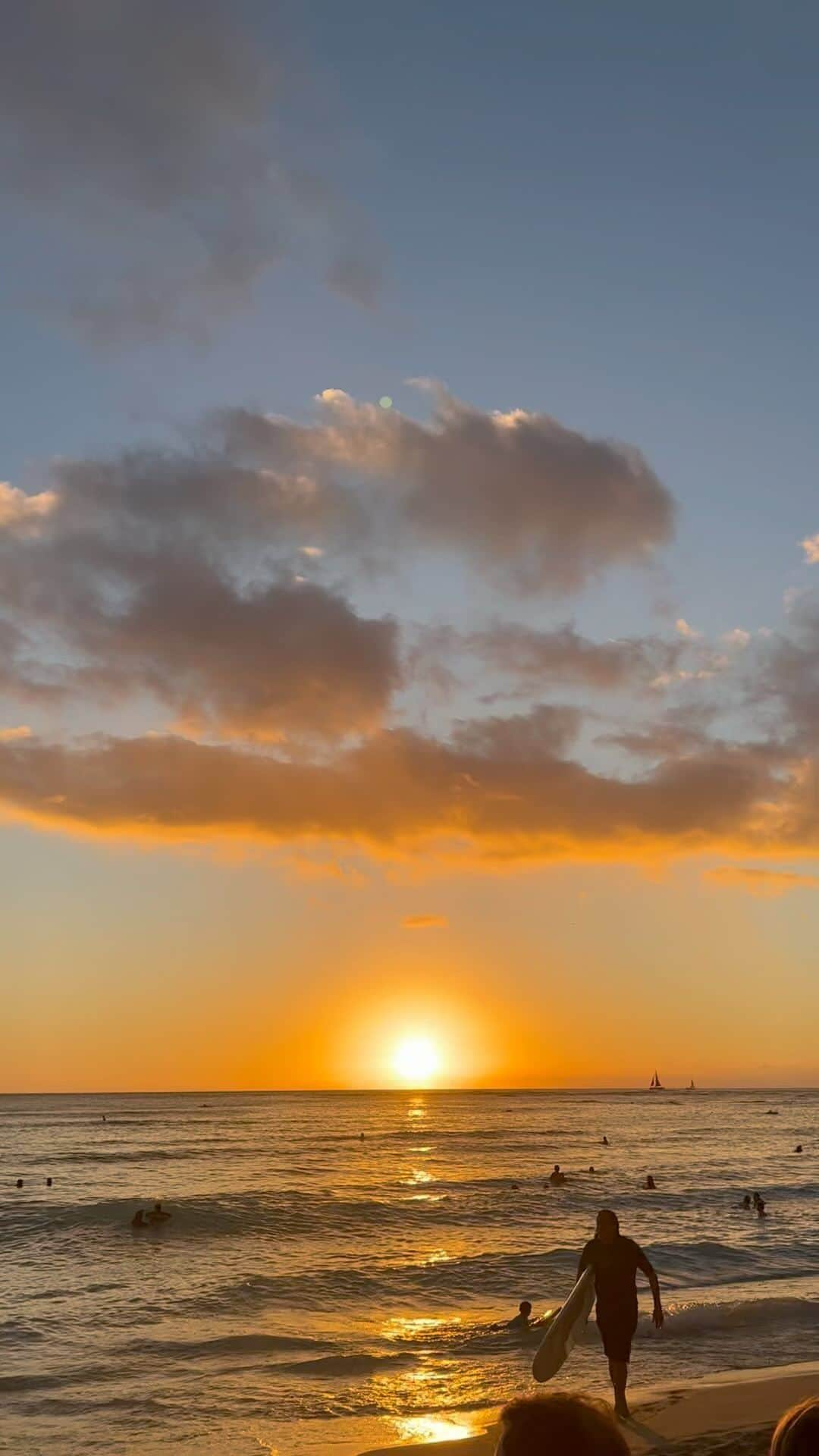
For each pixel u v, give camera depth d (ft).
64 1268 97.91
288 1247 109.81
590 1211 137.69
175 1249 109.09
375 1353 62.44
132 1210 130.00
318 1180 185.37
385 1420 49.01
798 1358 58.23
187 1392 54.65
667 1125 420.77
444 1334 67.31
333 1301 80.07
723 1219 130.41
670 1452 37.81
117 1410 51.49
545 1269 91.30
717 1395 46.96
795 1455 6.70
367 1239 114.83
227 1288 84.48
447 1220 128.98
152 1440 46.68
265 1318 74.28
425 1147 281.74
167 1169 214.28
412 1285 85.46
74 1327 71.20
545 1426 6.31
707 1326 66.28
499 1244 108.58
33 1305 79.25
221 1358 62.03
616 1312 43.45
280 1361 61.11
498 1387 54.39
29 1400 53.72
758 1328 65.62
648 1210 138.92
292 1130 379.76
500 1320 71.67
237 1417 50.06
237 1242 113.19
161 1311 76.69
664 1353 60.13
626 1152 264.72
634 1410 44.34
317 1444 45.24
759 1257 98.32
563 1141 311.88
